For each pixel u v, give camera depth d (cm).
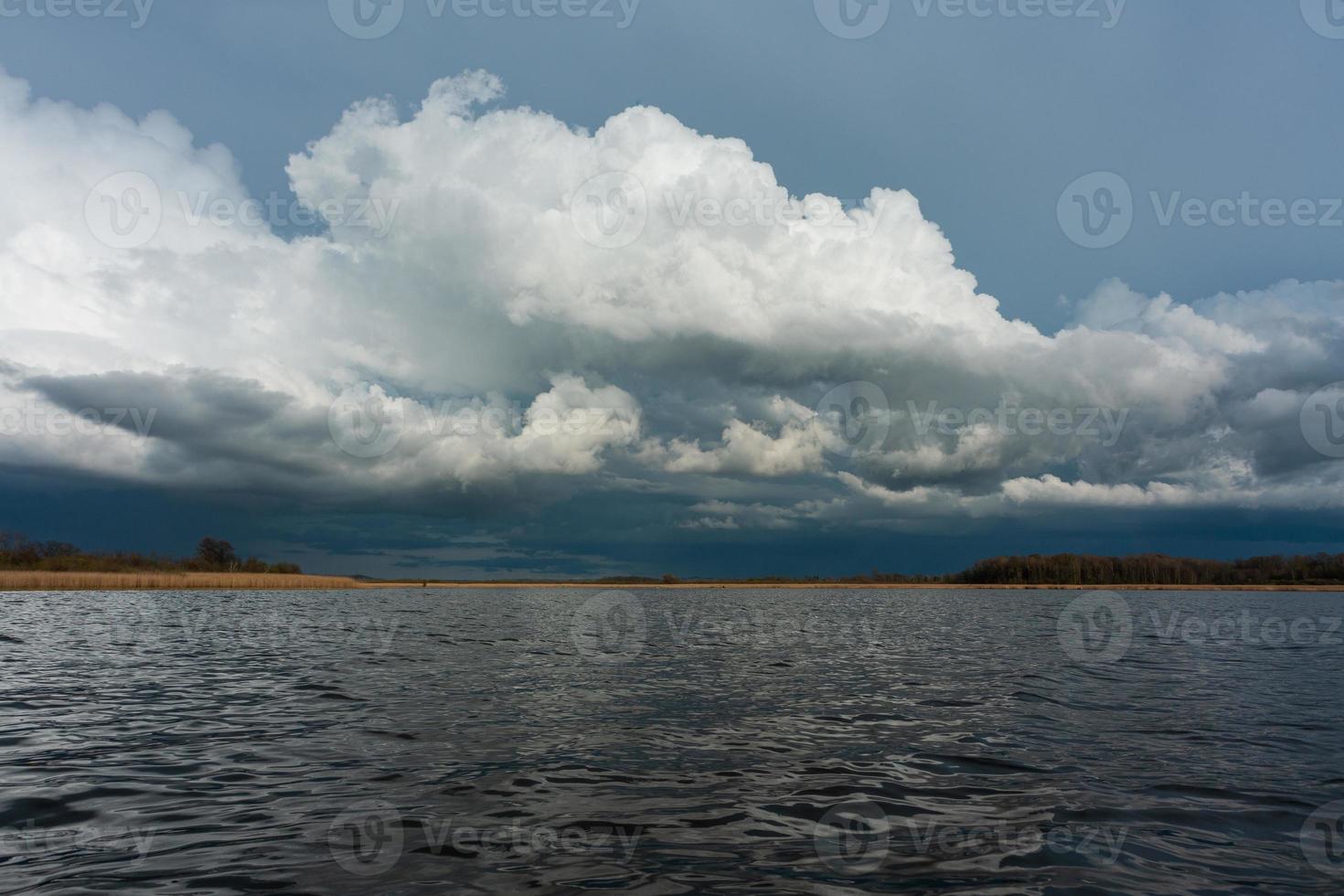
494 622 4312
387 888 658
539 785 975
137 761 1090
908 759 1123
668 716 1441
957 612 5959
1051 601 8425
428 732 1282
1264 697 1730
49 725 1332
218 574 10075
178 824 824
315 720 1379
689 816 862
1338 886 684
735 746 1196
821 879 689
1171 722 1414
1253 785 995
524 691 1734
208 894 643
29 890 651
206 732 1277
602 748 1178
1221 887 681
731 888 668
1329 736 1302
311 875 687
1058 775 1040
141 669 2075
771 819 852
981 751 1179
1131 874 707
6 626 3434
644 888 666
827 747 1195
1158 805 913
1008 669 2220
